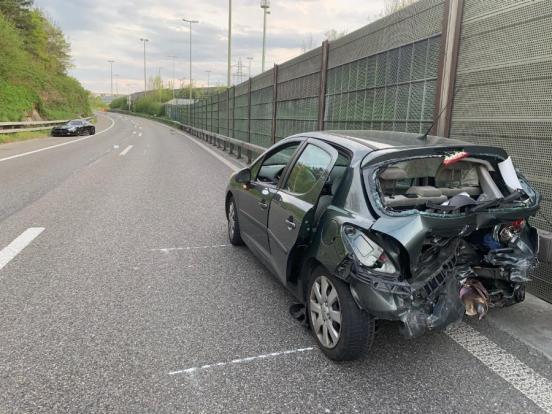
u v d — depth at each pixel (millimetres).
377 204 2910
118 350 3258
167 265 5039
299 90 10836
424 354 3299
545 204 4055
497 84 4586
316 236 3273
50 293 4211
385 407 2703
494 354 3303
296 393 2818
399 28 6414
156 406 2666
